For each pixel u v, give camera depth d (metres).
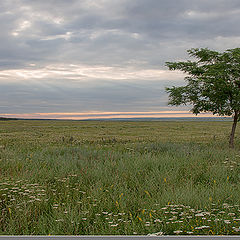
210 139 22.75
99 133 32.56
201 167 8.41
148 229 3.82
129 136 27.12
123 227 4.03
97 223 4.21
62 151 13.49
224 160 10.04
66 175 7.67
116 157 10.66
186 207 4.51
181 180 6.93
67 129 43.69
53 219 4.30
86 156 11.26
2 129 42.22
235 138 23.44
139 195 5.67
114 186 6.21
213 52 15.05
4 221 4.43
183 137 25.50
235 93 14.01
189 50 15.87
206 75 14.04
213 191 5.55
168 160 9.17
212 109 14.92
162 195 5.43
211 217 4.31
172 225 4.06
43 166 8.88
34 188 5.94
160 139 22.70
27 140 21.61
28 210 4.64
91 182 6.82
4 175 7.71
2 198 5.49
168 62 16.28
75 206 4.77
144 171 7.95
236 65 13.67
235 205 4.66
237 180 7.12
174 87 16.11
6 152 12.14
